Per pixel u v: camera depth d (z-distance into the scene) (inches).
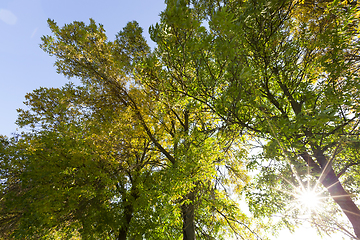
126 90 280.7
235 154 358.0
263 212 320.8
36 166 231.1
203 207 336.5
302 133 187.5
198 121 311.4
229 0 184.1
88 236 228.8
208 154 230.5
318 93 186.1
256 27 187.6
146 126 292.4
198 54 146.3
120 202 275.3
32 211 206.2
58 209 225.9
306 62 211.8
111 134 268.2
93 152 259.8
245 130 247.8
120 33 254.5
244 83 140.4
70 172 242.2
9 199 215.9
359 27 164.4
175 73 188.5
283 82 229.0
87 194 235.0
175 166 233.9
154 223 261.7
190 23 125.7
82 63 284.4
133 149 292.5
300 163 164.7
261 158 293.7
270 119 172.6
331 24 165.6
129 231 272.4
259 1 153.5
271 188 299.1
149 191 237.9
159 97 253.9
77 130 278.7
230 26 119.0
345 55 172.7
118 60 236.4
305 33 199.2
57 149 248.4
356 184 322.0
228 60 131.4
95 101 300.5
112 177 264.1
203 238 340.8
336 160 301.4
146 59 169.5
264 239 345.1
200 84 167.2
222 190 331.3
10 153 246.2
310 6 179.6
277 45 209.0
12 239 225.6
